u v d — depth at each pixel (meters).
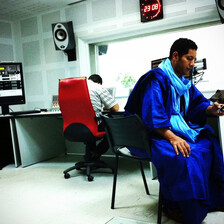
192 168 1.39
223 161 1.70
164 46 3.72
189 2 3.08
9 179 2.82
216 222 1.55
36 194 2.30
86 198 2.12
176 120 1.65
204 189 1.38
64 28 3.61
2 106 3.56
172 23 3.21
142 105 1.59
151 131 1.53
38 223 1.73
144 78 1.61
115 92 3.45
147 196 2.08
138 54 3.92
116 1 3.49
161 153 1.46
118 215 1.76
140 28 3.39
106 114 2.62
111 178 2.63
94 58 3.93
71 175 2.83
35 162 3.50
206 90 3.10
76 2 3.74
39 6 3.80
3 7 3.78
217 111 1.67
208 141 1.63
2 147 3.45
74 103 2.53
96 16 3.64
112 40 3.76
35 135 3.52
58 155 3.92
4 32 4.18
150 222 1.62
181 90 1.66
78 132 2.61
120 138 1.68
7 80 3.54
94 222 1.69
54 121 3.87
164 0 3.22
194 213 1.38
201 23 3.14
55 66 4.02
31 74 4.25
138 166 3.04
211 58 3.20
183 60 1.61
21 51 4.29
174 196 1.41
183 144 1.44
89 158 2.81
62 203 2.05
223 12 2.74
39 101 4.21
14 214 1.90
